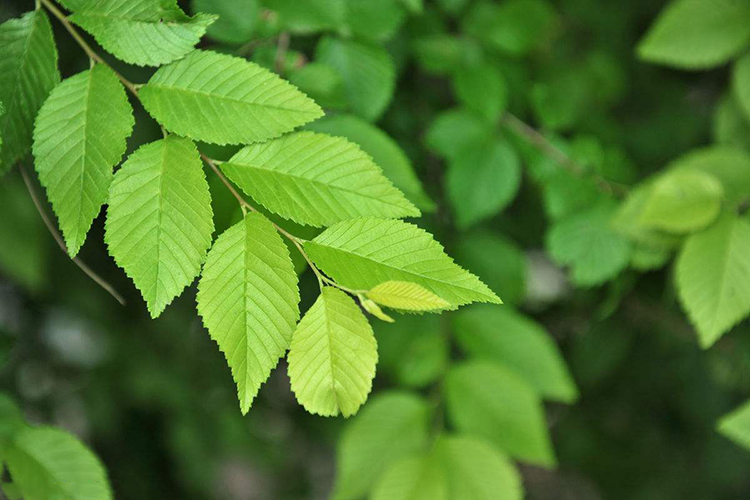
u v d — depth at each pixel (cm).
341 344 65
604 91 100
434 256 64
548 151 87
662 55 83
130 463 132
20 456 71
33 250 84
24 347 121
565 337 122
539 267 121
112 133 65
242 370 64
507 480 82
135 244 64
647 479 137
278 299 64
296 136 66
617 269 85
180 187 65
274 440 140
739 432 80
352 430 84
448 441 83
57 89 66
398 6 79
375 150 74
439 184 93
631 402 134
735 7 83
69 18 66
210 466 126
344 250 65
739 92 84
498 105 85
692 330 111
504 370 84
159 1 66
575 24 104
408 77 93
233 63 66
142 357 123
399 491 82
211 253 64
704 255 78
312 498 162
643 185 83
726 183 82
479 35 86
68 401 126
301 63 77
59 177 65
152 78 66
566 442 136
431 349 86
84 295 114
